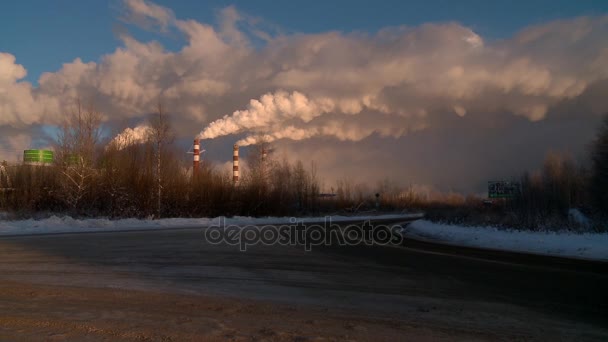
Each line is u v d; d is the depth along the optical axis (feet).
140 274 33.83
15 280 30.30
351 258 46.55
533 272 37.91
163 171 121.70
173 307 23.18
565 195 104.22
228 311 22.53
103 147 115.96
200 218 119.34
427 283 32.45
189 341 17.26
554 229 72.74
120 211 110.93
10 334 17.94
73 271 34.45
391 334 18.95
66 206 109.81
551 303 26.08
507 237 66.59
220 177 140.87
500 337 19.01
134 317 20.85
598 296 28.14
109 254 45.19
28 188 110.42
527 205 96.63
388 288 30.40
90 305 23.25
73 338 17.51
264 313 22.30
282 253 49.42
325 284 31.60
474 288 30.60
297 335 18.28
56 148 112.27
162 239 62.85
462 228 82.89
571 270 39.11
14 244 52.54
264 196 153.89
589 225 74.13
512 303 26.00
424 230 90.27
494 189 181.27
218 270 36.73
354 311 23.36
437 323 21.16
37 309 22.20
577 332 20.10
